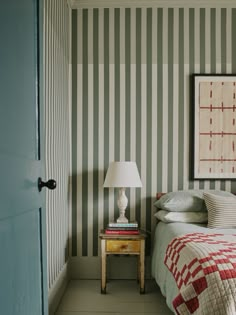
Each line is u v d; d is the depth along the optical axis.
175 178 3.40
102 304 2.70
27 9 1.31
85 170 3.40
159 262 2.63
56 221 2.75
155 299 2.80
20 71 1.22
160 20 3.39
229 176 3.37
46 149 2.41
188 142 3.40
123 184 3.02
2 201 1.00
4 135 1.04
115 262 3.38
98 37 3.40
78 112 3.40
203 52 3.38
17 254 1.15
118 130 3.40
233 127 3.37
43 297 1.48
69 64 3.39
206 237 2.24
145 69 3.39
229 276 1.59
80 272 3.37
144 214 3.39
